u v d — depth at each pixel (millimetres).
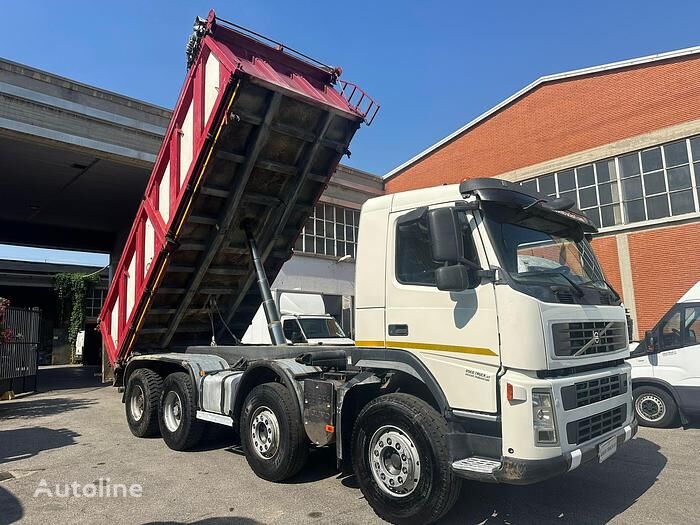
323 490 5301
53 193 17516
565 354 4066
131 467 6266
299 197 7887
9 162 14555
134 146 14328
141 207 8062
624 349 4980
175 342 8875
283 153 7016
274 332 7371
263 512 4707
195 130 6691
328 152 7477
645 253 16703
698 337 8195
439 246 4121
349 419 4914
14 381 16016
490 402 4012
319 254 21000
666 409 8344
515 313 3959
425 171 23641
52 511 4828
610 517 4516
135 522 4539
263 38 6672
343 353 5652
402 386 4887
